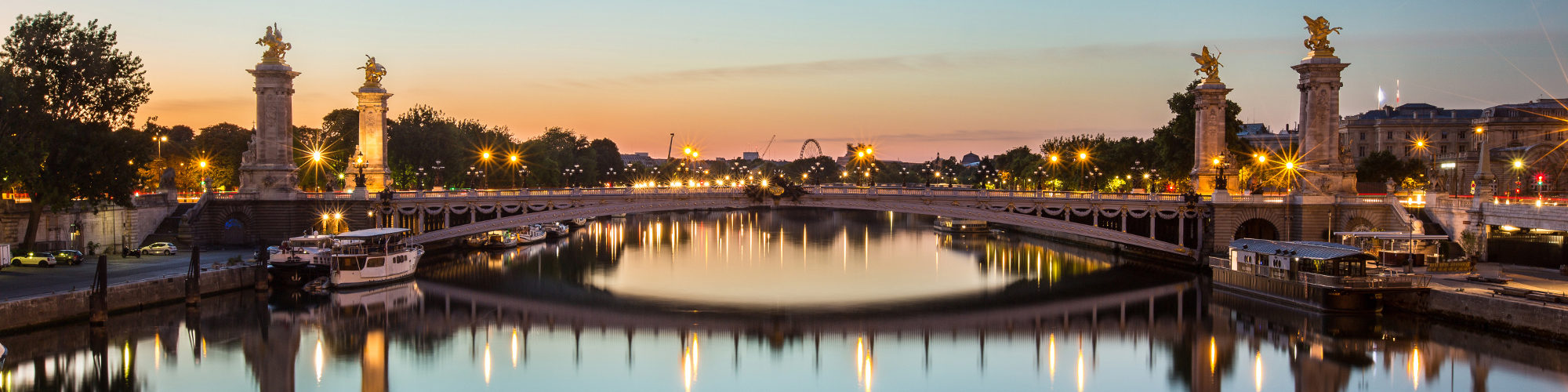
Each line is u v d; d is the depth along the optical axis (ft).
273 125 409.08
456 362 260.83
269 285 345.10
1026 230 638.12
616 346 280.31
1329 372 245.45
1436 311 284.20
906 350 277.23
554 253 504.43
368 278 358.84
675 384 244.01
